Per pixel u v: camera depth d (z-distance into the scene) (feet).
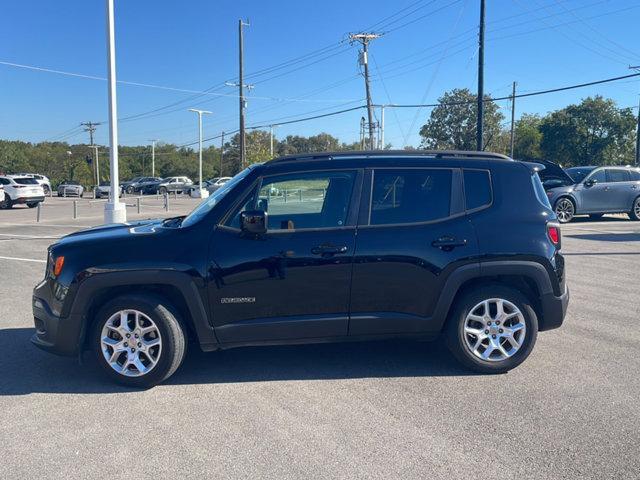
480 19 90.68
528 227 15.97
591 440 12.19
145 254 15.12
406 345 18.94
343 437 12.43
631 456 11.51
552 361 17.11
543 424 12.96
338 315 15.62
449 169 16.28
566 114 210.79
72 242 15.64
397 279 15.58
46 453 11.87
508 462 11.33
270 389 15.25
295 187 15.96
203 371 16.69
